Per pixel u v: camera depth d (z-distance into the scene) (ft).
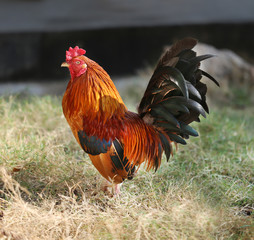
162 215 10.90
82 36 32.83
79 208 11.34
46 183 12.64
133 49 33.86
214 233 10.41
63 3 38.45
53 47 32.19
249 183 13.38
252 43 36.06
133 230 10.38
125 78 31.09
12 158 13.56
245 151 16.06
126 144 11.02
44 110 18.88
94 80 10.78
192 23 34.42
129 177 11.57
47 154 14.25
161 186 12.99
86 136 10.73
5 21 32.86
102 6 38.22
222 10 38.01
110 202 11.80
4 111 17.98
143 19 34.88
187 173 14.02
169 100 10.71
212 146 16.60
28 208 10.55
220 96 28.58
